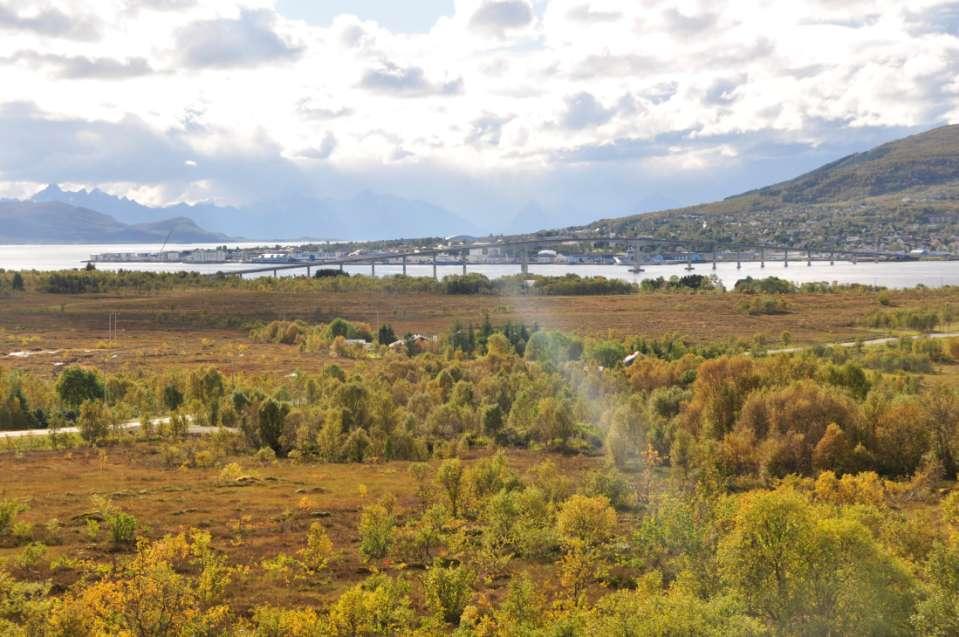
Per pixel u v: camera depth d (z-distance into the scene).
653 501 66.25
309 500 68.75
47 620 38.56
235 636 39.34
